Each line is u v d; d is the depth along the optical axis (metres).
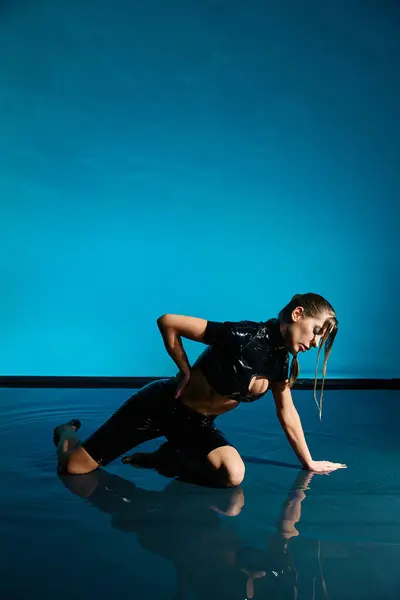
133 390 3.83
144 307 4.64
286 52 4.82
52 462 2.27
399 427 3.01
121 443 2.12
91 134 4.64
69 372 4.41
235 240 4.76
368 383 4.27
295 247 4.80
